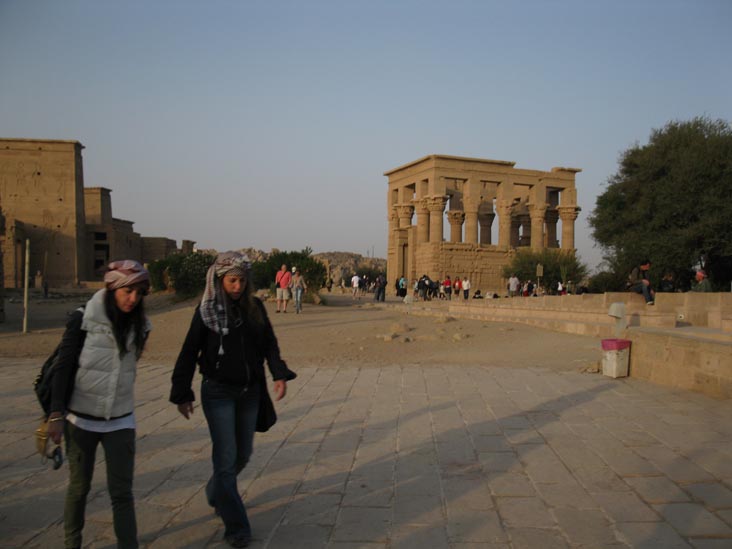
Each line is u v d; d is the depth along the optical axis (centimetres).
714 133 3369
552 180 4897
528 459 587
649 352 991
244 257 420
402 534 422
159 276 3459
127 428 372
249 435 433
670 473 539
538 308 2133
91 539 417
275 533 426
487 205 5294
